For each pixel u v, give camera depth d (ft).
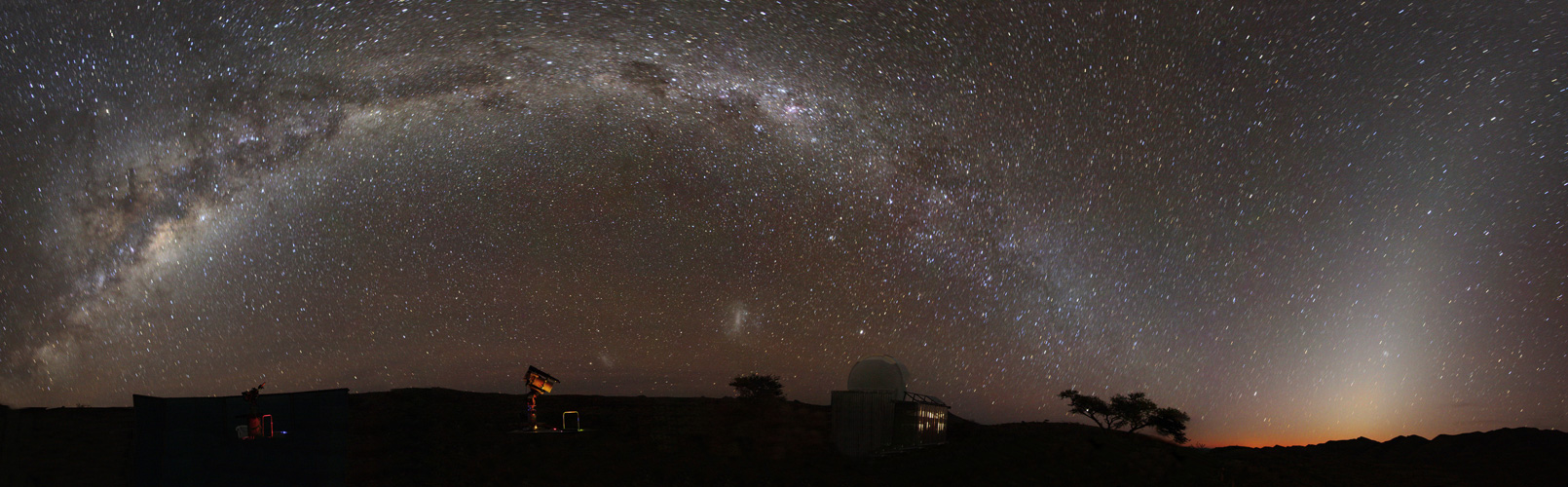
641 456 57.62
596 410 71.82
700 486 52.29
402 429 61.98
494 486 49.52
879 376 67.92
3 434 51.62
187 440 41.11
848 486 53.36
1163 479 56.13
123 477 46.32
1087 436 70.33
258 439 42.11
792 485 53.16
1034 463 58.75
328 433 43.47
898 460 59.98
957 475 55.62
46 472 46.50
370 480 49.06
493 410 70.44
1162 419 82.28
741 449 61.46
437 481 49.70
